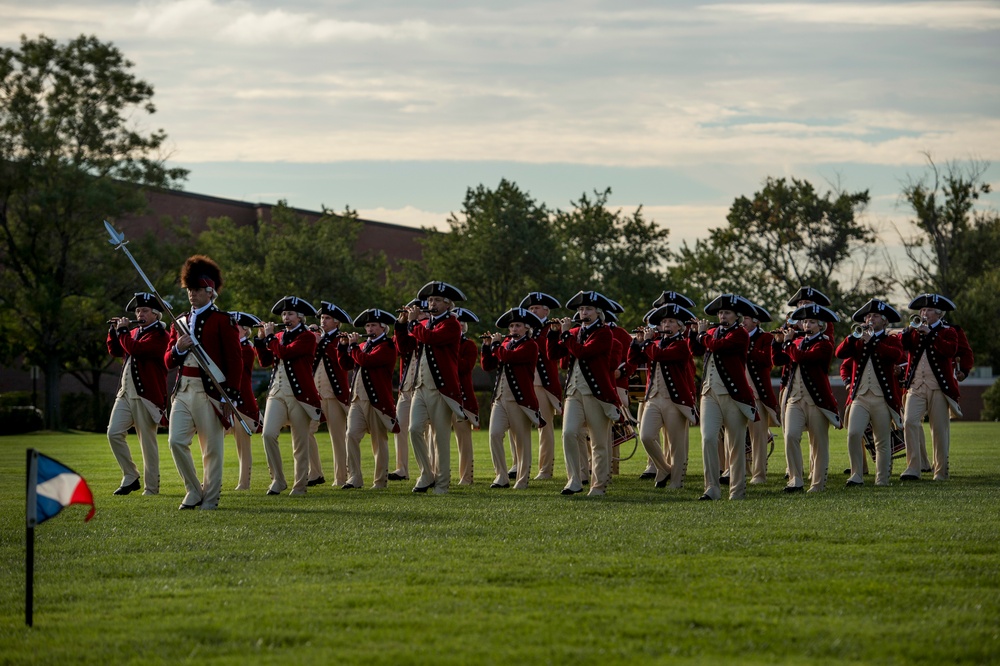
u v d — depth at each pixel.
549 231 58.62
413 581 9.77
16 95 51.38
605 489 16.84
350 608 8.81
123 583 9.90
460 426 19.52
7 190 51.38
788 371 18.30
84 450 29.36
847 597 9.04
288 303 17.84
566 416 16.83
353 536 12.21
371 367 18.98
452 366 17.69
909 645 7.73
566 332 16.89
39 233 52.31
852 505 14.59
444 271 57.66
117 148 53.31
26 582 8.56
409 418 18.66
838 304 73.38
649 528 12.55
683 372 18.02
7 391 63.88
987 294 74.12
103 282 52.75
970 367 19.41
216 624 8.37
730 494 16.09
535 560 10.63
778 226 74.06
